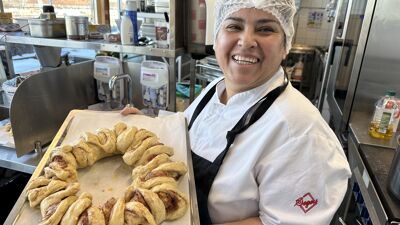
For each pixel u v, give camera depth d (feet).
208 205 2.52
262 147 2.31
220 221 2.51
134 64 5.06
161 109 4.75
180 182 2.43
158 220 1.99
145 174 2.34
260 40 2.39
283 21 2.39
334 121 5.43
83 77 4.81
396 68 4.37
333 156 2.17
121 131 2.94
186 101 5.30
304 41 10.48
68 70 4.44
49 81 4.08
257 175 2.35
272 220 2.18
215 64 5.82
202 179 2.61
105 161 2.78
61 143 2.89
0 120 5.06
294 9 2.42
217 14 2.63
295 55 8.41
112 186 2.43
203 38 4.30
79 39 4.88
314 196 2.08
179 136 3.08
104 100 5.13
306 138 2.15
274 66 2.55
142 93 4.96
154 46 4.40
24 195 2.16
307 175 2.10
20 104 3.65
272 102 2.48
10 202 4.48
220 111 2.91
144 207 1.94
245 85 2.67
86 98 4.96
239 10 2.36
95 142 2.72
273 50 2.42
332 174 2.11
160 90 4.64
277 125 2.27
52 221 1.86
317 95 8.40
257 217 2.39
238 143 2.54
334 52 5.99
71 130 3.13
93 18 9.02
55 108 4.25
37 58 5.69
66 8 10.14
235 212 2.44
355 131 4.25
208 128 2.92
